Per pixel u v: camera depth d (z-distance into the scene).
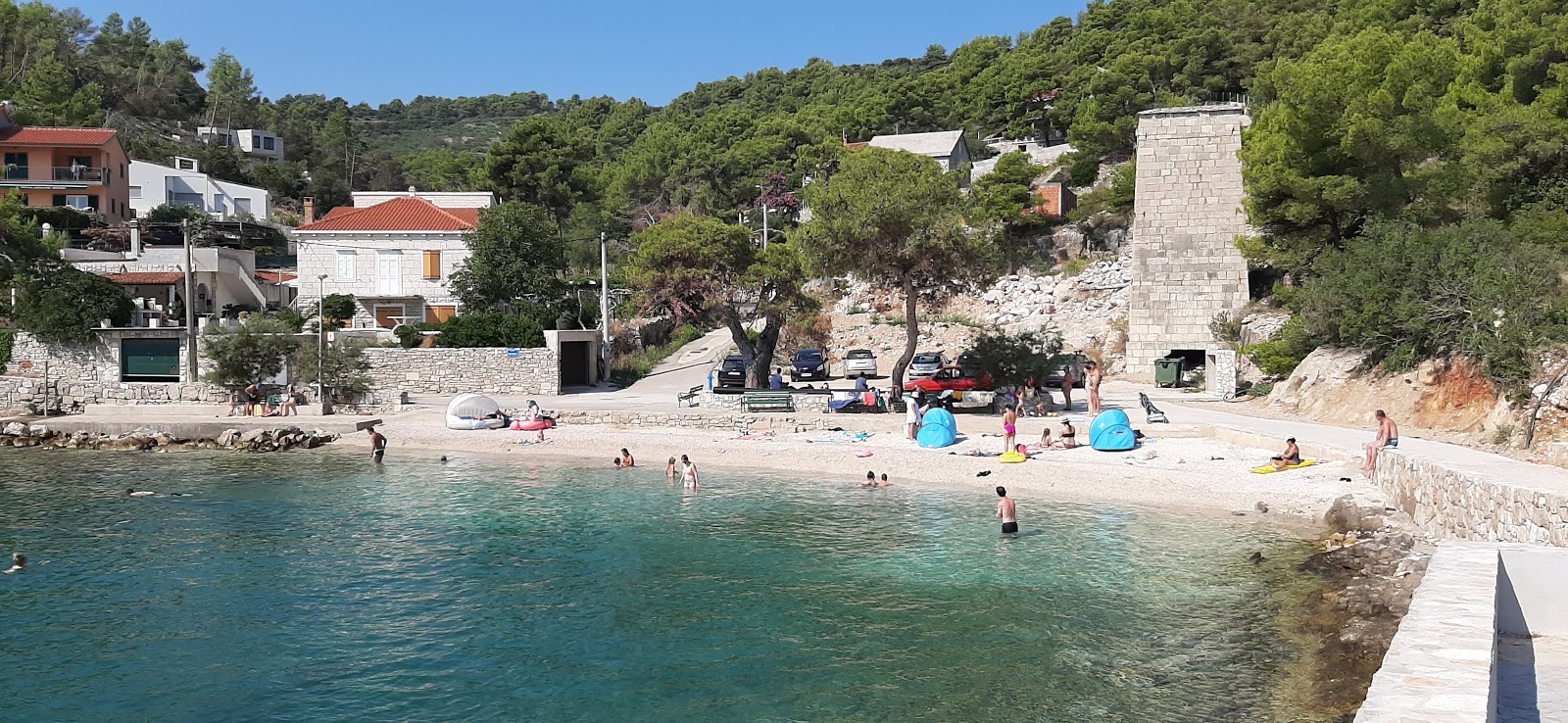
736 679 16.45
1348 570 21.00
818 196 45.88
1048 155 119.12
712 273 47.09
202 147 135.75
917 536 26.16
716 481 34.75
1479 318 33.97
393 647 18.17
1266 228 54.50
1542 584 12.80
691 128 143.00
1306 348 46.94
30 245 57.72
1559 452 25.66
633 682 16.38
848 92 170.75
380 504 31.05
